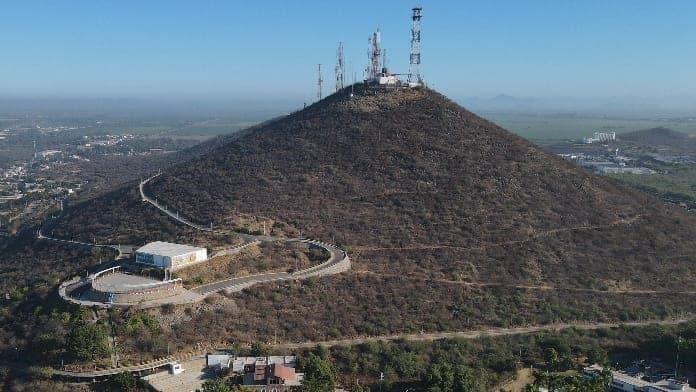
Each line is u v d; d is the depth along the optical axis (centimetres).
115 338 9381
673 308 12512
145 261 11531
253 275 11912
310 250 13100
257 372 8825
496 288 12612
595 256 14138
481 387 9188
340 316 10975
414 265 13100
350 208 15200
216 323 10112
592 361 10444
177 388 8544
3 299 11894
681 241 15350
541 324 11638
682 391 9412
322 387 8481
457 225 14612
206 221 14950
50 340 9300
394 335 10712
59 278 12194
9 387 8662
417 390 9156
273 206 15388
